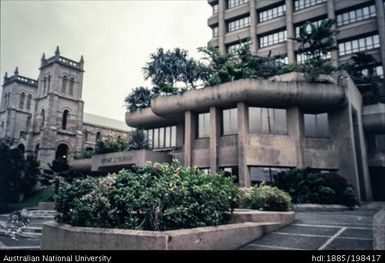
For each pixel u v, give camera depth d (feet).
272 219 30.50
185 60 88.79
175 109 74.74
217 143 69.15
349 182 65.31
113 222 23.08
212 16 139.33
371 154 80.38
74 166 106.52
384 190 81.66
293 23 116.06
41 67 169.78
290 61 112.57
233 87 64.80
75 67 169.68
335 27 108.06
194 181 26.32
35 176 138.10
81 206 23.79
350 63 94.99
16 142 168.55
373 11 103.30
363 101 84.58
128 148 87.35
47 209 83.20
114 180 25.09
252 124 67.56
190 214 22.76
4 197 123.95
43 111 161.38
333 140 69.00
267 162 65.00
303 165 66.74
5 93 186.39
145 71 92.99
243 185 61.57
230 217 28.58
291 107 68.95
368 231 26.81
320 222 33.35
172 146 87.56
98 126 179.93
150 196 21.95
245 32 127.03
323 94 64.85
